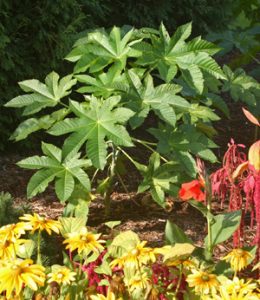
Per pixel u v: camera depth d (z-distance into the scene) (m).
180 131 4.71
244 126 7.33
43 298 3.10
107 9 7.48
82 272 3.46
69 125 4.32
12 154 6.30
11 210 4.35
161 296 3.19
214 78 5.17
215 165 6.27
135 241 3.40
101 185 4.90
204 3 9.09
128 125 7.08
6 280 2.77
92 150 4.26
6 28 6.13
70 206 4.50
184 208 5.24
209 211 3.65
